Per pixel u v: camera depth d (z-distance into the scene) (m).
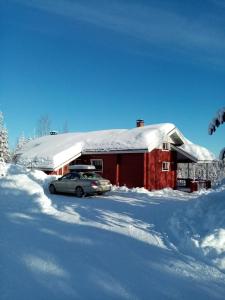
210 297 6.88
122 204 18.05
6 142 41.25
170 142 31.47
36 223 12.66
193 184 28.11
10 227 11.78
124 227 12.28
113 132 33.94
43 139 40.28
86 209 15.95
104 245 10.05
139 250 9.70
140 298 6.71
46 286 7.14
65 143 34.12
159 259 9.02
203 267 8.55
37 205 15.34
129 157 29.66
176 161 31.98
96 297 6.70
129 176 29.56
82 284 7.29
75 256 8.98
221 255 8.95
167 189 28.47
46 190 26.77
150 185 29.23
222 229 10.19
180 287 7.32
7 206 15.29
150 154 29.47
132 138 30.02
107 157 30.80
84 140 33.62
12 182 17.20
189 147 32.62
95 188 23.16
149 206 17.19
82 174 24.33
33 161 32.16
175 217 12.61
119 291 7.00
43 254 9.05
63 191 24.52
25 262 8.43
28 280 7.39
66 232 11.41
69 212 15.13
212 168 34.47
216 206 12.39
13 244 9.80
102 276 7.75
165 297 6.80
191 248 9.77
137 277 7.76
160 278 7.77
